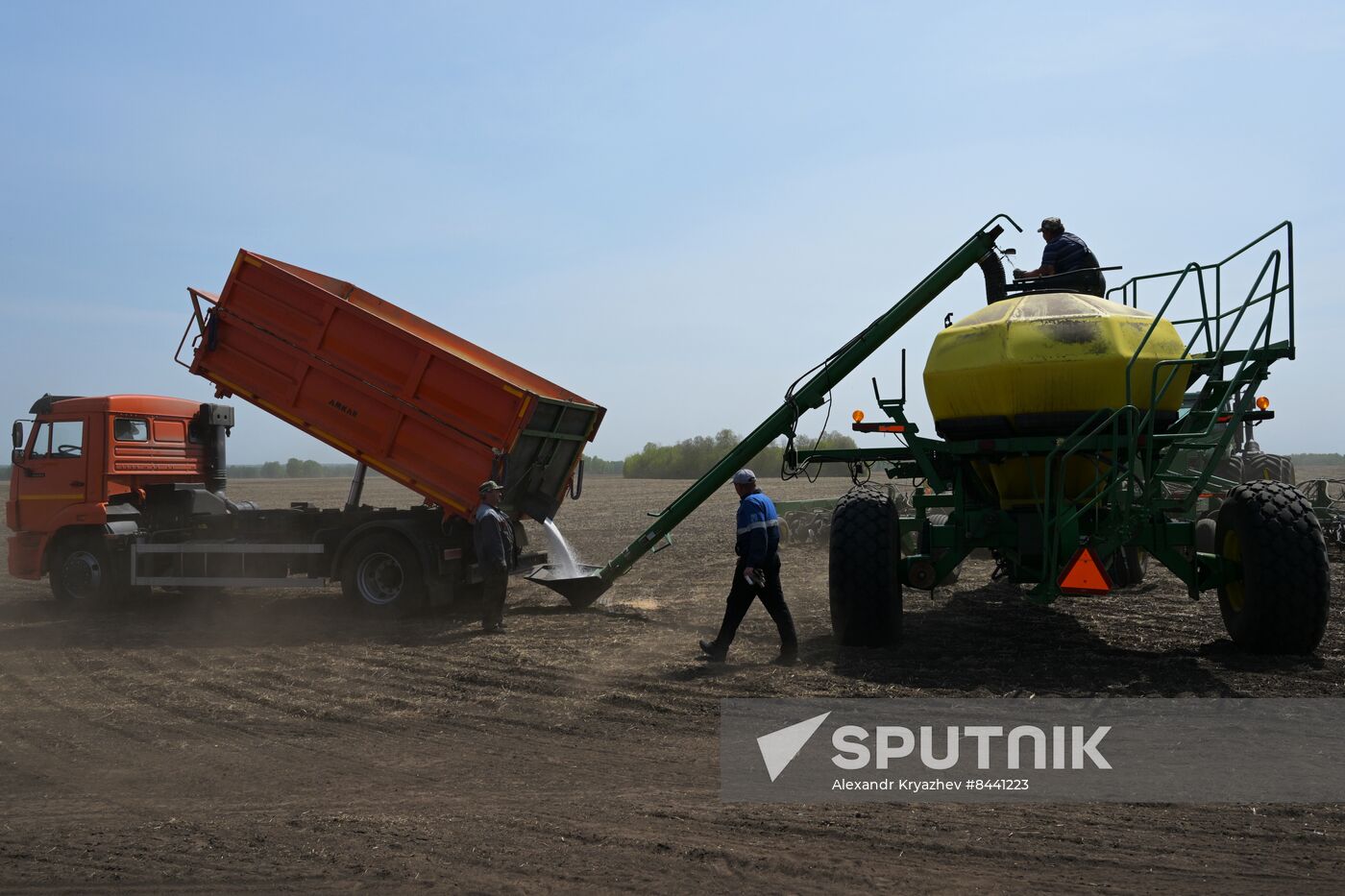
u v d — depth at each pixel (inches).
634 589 529.3
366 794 215.5
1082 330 310.0
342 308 446.9
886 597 331.0
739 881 161.6
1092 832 176.7
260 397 466.6
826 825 185.2
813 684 293.4
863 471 408.8
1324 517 568.7
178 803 213.2
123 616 487.8
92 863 178.4
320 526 490.6
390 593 458.0
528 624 427.8
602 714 275.7
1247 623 295.3
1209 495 458.0
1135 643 334.6
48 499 510.6
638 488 2244.1
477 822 194.2
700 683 304.3
